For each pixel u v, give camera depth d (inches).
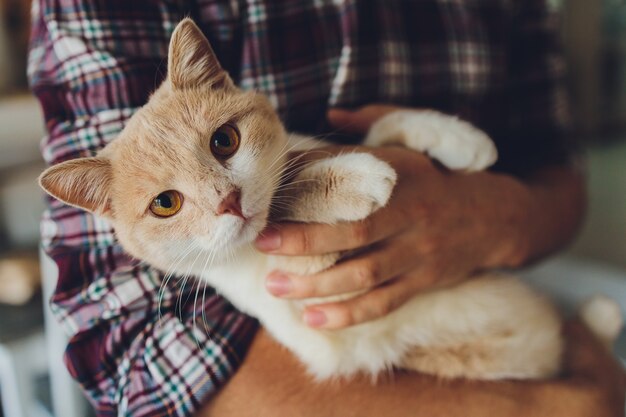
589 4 38.6
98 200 13.1
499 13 18.1
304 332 13.8
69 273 13.4
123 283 13.2
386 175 12.6
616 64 40.2
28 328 22.8
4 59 32.6
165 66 13.9
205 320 13.6
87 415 20.7
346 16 15.3
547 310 15.5
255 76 14.7
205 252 13.1
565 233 17.6
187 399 12.9
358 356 14.1
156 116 13.0
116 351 13.3
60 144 13.7
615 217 33.1
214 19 14.4
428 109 16.3
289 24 14.9
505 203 15.2
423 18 16.6
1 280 25.6
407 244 13.4
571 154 19.7
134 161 12.9
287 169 13.7
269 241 12.7
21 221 31.8
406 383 13.8
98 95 13.3
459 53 17.1
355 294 13.5
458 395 13.4
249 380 13.3
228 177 12.9
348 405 13.1
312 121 15.5
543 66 19.4
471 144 14.4
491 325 14.6
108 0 13.2
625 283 23.1
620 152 41.3
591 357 15.4
